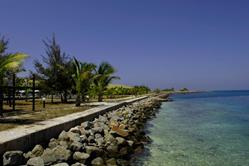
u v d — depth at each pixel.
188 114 36.53
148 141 17.06
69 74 37.34
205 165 12.10
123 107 32.97
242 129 22.56
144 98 66.25
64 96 39.09
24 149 9.65
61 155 9.72
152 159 12.80
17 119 15.09
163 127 23.80
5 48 26.42
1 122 13.63
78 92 28.14
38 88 34.09
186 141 17.30
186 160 12.81
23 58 15.36
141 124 24.69
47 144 11.27
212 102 70.00
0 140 8.70
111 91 64.81
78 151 11.02
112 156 12.52
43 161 9.04
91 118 18.94
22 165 8.47
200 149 15.05
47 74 37.94
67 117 16.20
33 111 21.17
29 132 10.27
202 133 20.47
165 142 16.92
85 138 12.52
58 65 37.12
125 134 15.35
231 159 13.14
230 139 18.14
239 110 42.94
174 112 40.00
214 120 29.27
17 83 32.72
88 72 27.97
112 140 13.80
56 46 39.06
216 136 19.27
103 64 38.44
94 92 38.53
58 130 12.78
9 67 14.88
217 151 14.70
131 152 13.91
